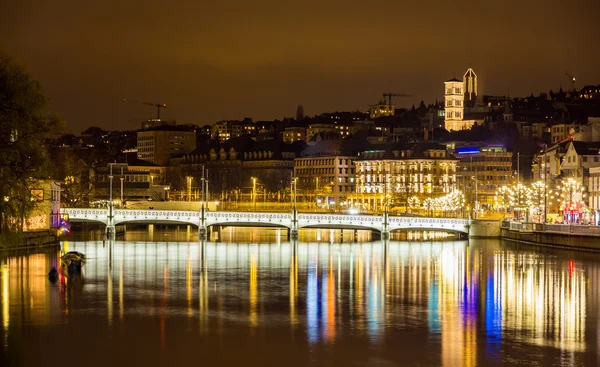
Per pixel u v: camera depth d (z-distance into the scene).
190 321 140.50
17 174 160.75
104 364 115.88
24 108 159.12
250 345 125.44
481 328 137.00
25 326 135.00
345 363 117.19
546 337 131.25
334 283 184.62
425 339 129.62
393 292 171.75
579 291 172.75
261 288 176.12
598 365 117.06
